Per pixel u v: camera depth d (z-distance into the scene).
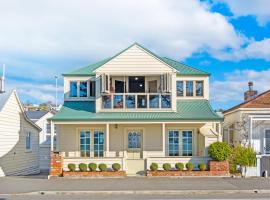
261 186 18.78
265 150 26.98
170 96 25.59
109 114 25.31
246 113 27.14
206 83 27.50
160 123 24.64
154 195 16.81
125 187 18.52
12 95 26.52
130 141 26.11
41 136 36.16
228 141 31.44
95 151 26.05
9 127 25.91
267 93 27.42
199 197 15.98
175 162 23.98
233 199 15.27
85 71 27.81
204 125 25.92
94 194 17.11
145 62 25.62
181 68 27.92
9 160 25.81
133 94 25.67
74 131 26.11
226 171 23.00
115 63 25.62
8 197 16.05
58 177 22.92
